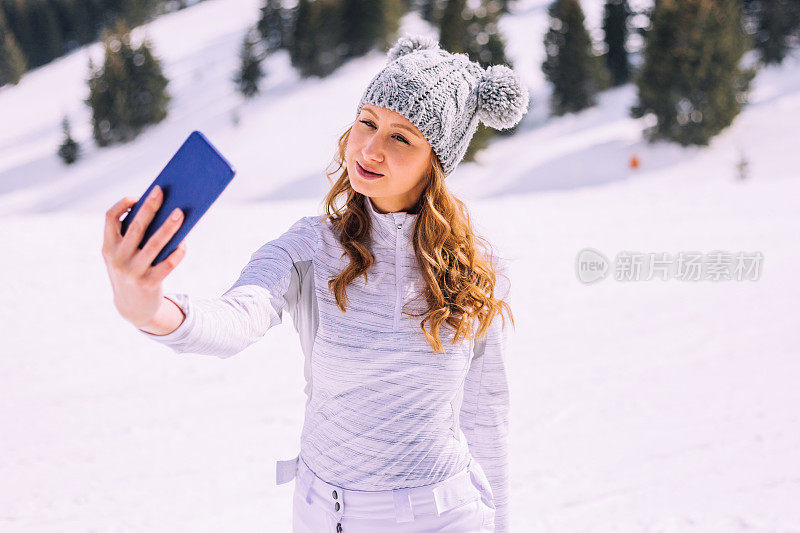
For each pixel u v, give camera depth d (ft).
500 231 39.06
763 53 146.92
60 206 134.92
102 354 21.07
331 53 166.91
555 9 140.15
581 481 12.80
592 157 114.01
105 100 156.46
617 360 19.93
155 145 153.38
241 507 12.19
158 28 256.32
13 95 215.72
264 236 40.16
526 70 165.78
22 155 163.32
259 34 198.08
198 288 29.12
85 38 286.87
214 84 181.98
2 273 31.32
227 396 17.67
